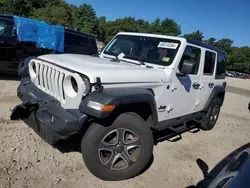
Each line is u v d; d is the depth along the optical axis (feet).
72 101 10.15
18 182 10.11
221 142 18.19
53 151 12.82
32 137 14.03
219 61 19.12
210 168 13.74
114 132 10.56
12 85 25.96
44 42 31.09
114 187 10.66
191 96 15.64
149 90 12.15
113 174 10.84
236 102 39.42
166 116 13.70
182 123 15.99
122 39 15.94
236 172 6.29
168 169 12.94
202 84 16.67
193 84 15.42
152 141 11.50
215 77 18.71
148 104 11.64
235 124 24.44
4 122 15.65
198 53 15.66
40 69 12.14
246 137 20.48
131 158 11.11
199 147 16.49
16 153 12.14
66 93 10.27
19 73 14.11
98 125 10.23
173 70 13.11
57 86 10.82
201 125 19.97
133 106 11.44
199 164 9.05
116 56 14.99
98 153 10.36
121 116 10.63
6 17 28.81
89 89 9.80
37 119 11.25
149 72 12.09
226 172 6.72
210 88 18.25
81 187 10.36
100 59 13.53
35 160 11.80
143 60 13.99
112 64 11.99
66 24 199.52
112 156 10.70
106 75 10.24
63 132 9.62
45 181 10.43
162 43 14.16
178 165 13.53
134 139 11.09
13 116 12.84
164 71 13.00
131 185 10.98
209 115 19.49
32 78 13.08
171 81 13.11
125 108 11.21
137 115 11.28
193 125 21.25
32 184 10.12
